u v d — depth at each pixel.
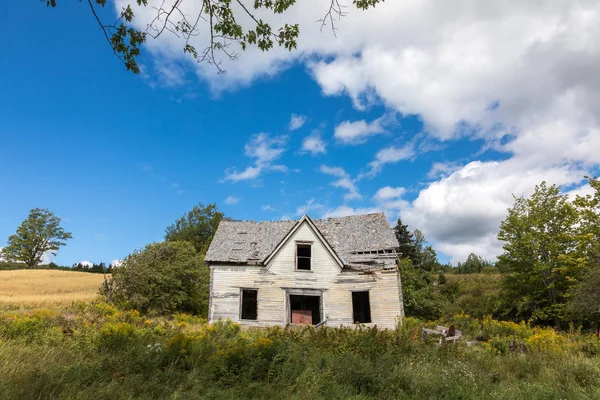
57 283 46.94
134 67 5.75
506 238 33.34
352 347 10.65
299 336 12.48
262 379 7.43
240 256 23.06
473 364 10.03
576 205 29.80
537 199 32.06
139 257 28.94
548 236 30.22
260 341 9.28
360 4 5.62
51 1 5.22
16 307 24.33
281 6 5.79
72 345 9.27
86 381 6.47
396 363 9.25
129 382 6.48
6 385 5.65
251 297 24.53
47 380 5.97
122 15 5.41
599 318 21.91
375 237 24.41
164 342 9.97
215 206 75.69
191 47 5.61
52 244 95.06
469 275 56.94
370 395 7.07
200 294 30.98
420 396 7.11
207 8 5.42
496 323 22.66
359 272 22.09
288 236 22.86
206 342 9.55
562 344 14.87
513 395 7.36
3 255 90.25
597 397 7.30
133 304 26.28
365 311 25.56
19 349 7.96
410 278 33.97
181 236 71.06
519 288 32.81
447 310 36.81
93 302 25.97
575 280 27.47
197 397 6.15
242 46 6.00
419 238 49.44
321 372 7.82
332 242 24.89
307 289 22.08
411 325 19.69
